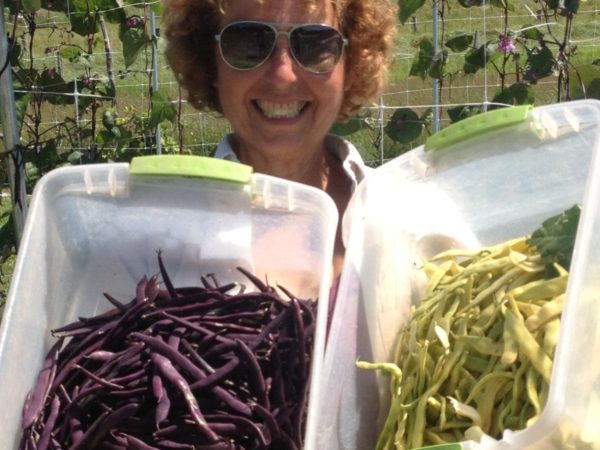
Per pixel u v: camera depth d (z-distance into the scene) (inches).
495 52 62.2
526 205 31.8
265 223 29.2
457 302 26.5
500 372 23.7
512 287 25.7
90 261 30.3
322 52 36.4
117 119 71.5
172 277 30.4
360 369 27.6
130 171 29.0
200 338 26.6
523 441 20.5
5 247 58.7
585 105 29.0
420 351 26.0
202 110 42.9
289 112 37.5
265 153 38.4
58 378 26.5
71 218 29.8
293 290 29.4
